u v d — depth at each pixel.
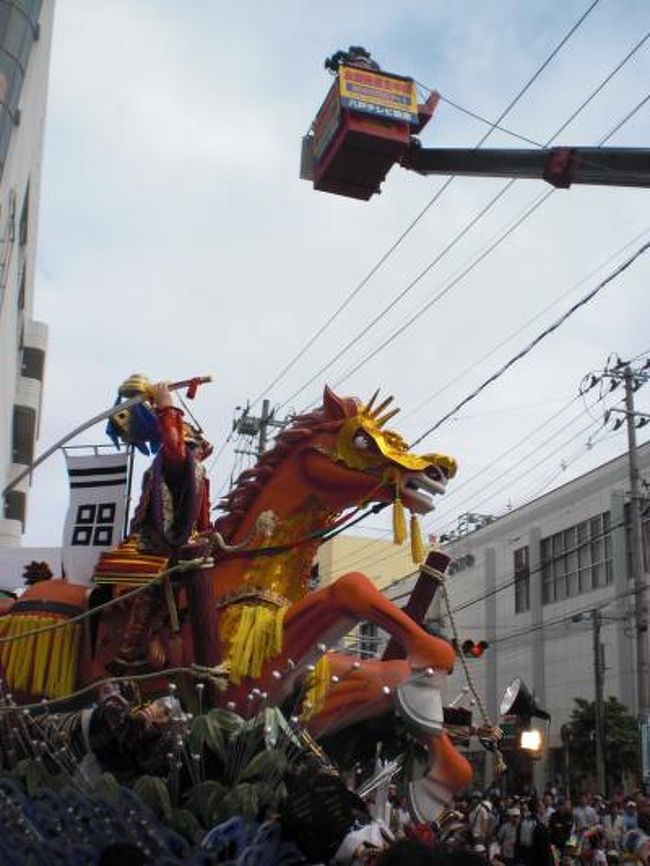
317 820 4.46
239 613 6.78
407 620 6.56
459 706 7.72
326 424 7.24
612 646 27.33
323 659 6.91
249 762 5.61
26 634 6.54
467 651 8.21
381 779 6.82
